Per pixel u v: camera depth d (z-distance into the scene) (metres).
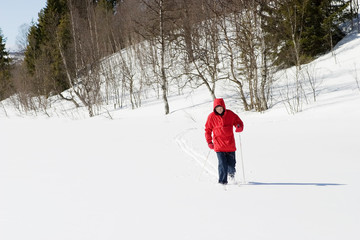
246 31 18.09
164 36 23.88
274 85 21.45
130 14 40.16
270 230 3.29
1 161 9.08
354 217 3.48
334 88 16.86
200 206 4.21
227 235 3.24
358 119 11.41
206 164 6.89
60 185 5.88
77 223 3.86
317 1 21.16
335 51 21.67
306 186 4.78
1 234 3.64
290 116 14.53
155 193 4.96
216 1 20.69
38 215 4.24
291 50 20.84
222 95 23.67
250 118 16.19
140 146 10.28
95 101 30.78
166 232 3.42
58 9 46.22
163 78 23.56
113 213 4.15
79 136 14.54
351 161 6.17
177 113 22.34
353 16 23.23
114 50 52.00
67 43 40.88
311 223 3.39
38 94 39.84
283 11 20.06
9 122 27.39
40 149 11.17
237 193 4.69
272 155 7.24
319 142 8.35
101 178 6.27
